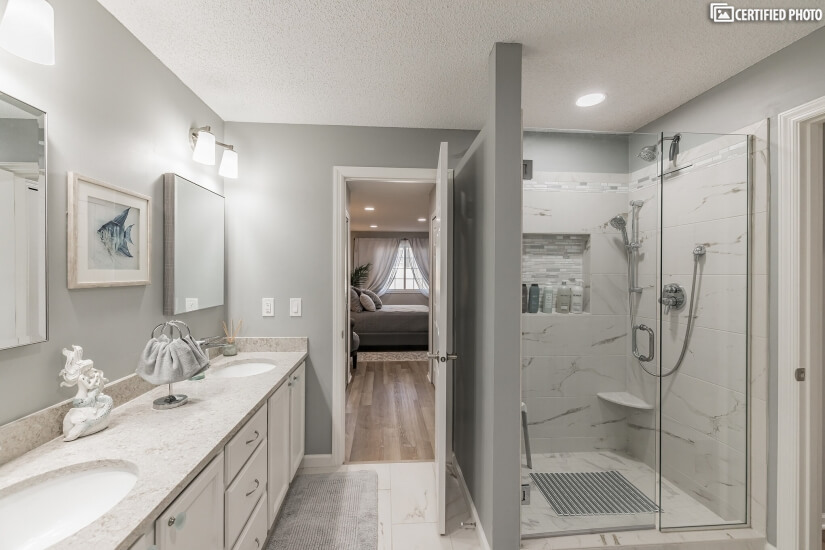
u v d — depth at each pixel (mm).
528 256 1960
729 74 1905
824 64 1517
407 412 3678
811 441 1635
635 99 2186
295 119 2520
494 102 1667
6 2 1066
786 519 1684
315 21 1523
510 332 1671
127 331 1585
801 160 1625
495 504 1669
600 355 1988
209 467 1133
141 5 1430
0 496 907
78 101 1322
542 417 1966
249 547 1490
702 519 1880
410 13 1471
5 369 1067
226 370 2244
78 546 711
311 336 2598
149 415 1389
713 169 1915
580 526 1845
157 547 874
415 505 2174
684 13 1453
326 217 2604
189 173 2102
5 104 1046
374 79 1992
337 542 1853
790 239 1660
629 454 1969
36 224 1133
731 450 1881
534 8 1434
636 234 1993
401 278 9672
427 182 2760
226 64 1854
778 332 1719
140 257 1658
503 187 1662
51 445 1137
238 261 2555
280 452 1943
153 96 1765
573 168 1969
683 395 1971
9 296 1053
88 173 1368
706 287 1961
